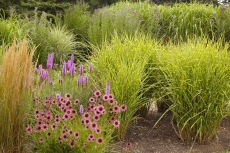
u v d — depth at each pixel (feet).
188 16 34.68
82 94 14.73
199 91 13.51
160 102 18.25
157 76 16.28
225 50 15.03
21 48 10.85
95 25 31.68
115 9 37.63
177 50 15.83
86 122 11.00
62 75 15.16
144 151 13.83
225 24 33.47
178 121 14.88
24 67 10.75
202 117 13.92
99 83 14.73
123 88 14.14
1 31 27.91
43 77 14.24
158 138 15.12
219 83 13.71
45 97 13.61
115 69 15.24
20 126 11.03
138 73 14.39
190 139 14.74
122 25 31.22
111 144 13.94
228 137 15.26
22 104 10.87
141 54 16.78
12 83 10.58
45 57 27.78
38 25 30.37
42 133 11.39
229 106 14.60
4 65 10.70
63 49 29.53
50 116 11.65
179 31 34.19
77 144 11.18
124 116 14.51
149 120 17.26
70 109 11.62
